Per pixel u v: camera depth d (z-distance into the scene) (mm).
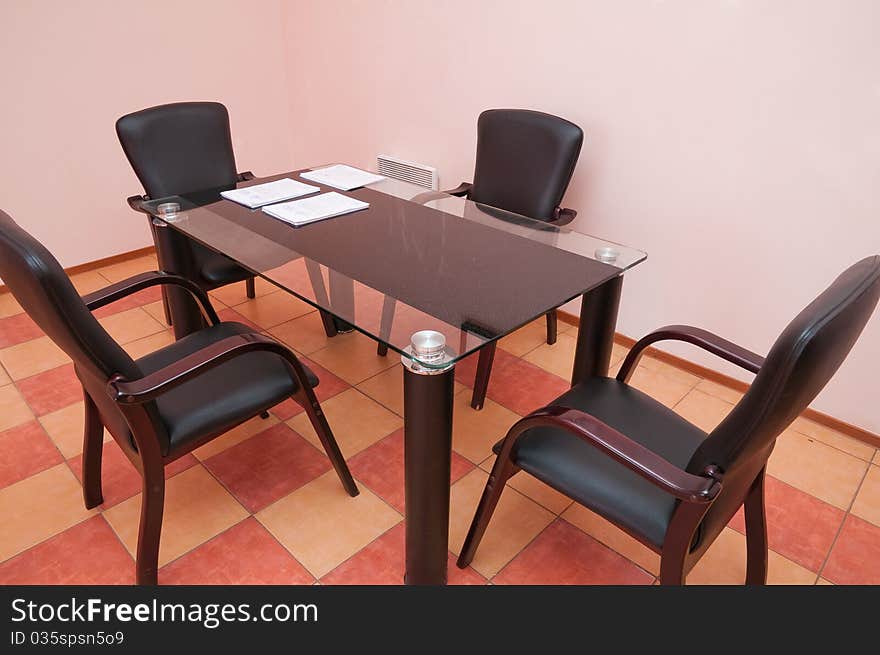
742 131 2135
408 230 1958
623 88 2367
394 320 1412
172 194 2461
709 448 1094
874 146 1897
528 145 2420
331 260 1725
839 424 2229
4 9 2709
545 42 2525
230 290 3133
